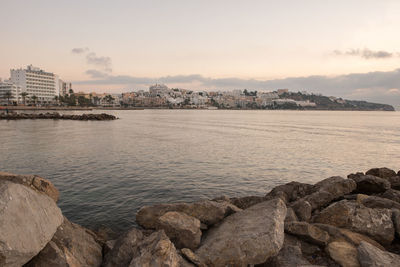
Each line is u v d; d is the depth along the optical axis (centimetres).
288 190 1449
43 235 625
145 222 995
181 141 4597
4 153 3075
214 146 4075
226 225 884
